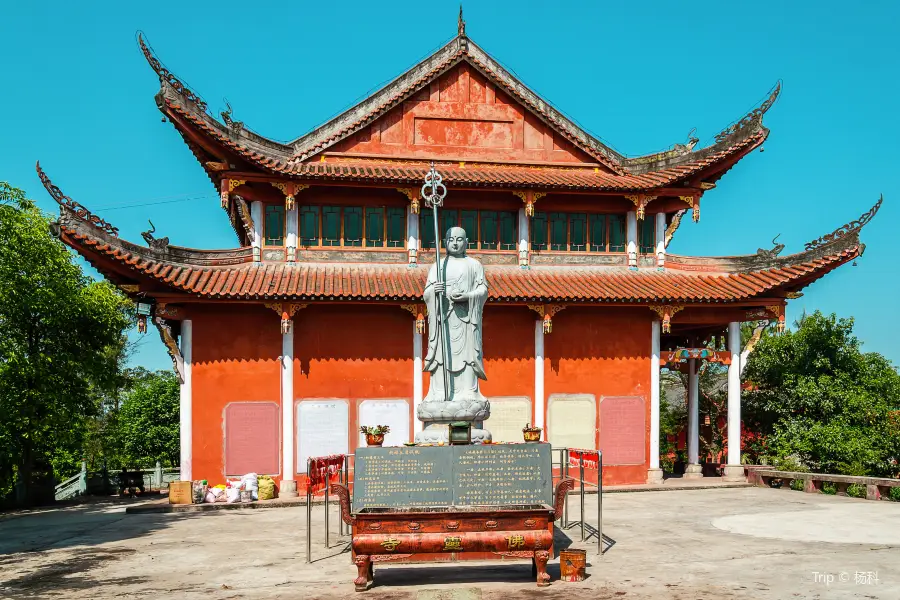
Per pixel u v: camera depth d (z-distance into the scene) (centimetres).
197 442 3189
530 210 3516
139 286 3077
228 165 3284
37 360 3506
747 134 3519
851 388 3981
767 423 4338
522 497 1581
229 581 1655
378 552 1526
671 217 4016
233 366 3231
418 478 1579
